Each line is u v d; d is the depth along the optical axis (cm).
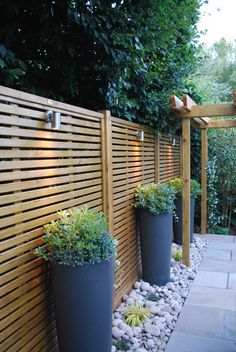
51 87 312
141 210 371
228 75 1412
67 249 196
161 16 330
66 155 231
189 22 400
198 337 273
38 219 201
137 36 300
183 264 447
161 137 497
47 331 213
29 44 280
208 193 665
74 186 243
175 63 450
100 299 203
